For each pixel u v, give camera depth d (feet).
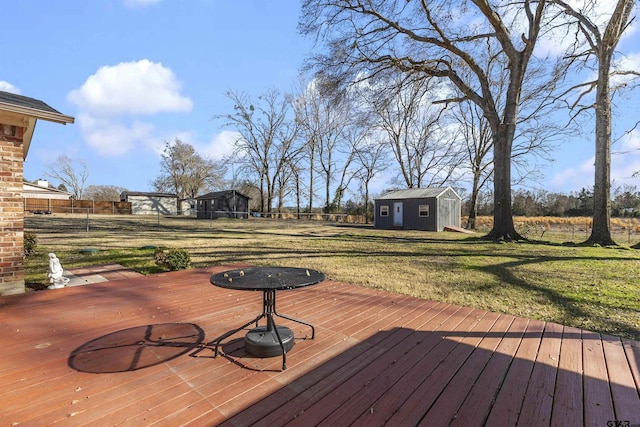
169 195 132.16
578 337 9.59
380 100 43.29
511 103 38.22
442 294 14.82
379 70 41.57
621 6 34.24
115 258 23.73
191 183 136.67
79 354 8.07
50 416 5.60
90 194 155.33
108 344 8.71
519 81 37.99
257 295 13.83
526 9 37.04
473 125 75.31
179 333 9.54
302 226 69.62
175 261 19.66
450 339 9.32
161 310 11.75
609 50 36.24
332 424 5.49
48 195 121.70
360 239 41.88
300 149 104.83
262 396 6.32
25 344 8.67
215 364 7.61
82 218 81.05
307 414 5.76
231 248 30.78
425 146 81.35
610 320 11.55
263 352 7.93
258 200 124.26
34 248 26.84
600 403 6.23
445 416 5.76
